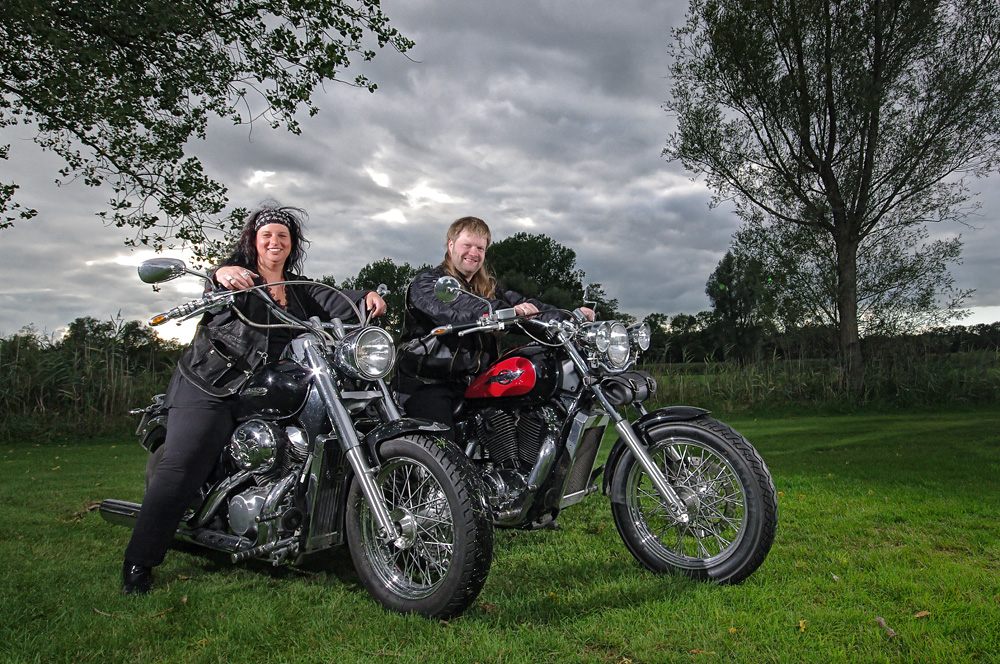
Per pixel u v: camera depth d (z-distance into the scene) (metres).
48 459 8.16
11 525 3.87
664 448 2.87
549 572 2.91
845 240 16.41
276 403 2.72
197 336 2.87
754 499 2.62
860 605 2.43
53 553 3.24
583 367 2.86
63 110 11.53
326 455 2.61
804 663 1.98
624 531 2.94
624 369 2.93
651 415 2.87
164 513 2.69
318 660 2.07
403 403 3.19
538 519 3.02
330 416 2.58
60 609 2.46
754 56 16.02
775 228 17.33
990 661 1.98
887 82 15.76
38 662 2.03
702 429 2.74
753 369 14.80
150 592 2.67
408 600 2.43
